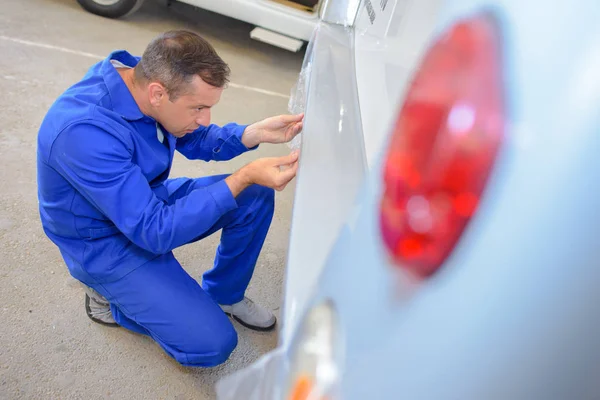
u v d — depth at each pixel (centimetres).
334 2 165
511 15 37
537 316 33
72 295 163
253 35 370
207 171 244
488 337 34
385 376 39
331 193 71
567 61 32
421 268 38
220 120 287
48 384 136
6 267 166
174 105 116
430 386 36
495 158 35
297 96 169
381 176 50
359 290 45
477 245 35
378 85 84
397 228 42
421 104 45
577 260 32
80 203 124
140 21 399
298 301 58
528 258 32
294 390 49
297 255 64
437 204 38
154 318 131
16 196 195
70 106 114
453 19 46
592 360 33
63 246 132
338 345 45
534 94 33
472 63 39
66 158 110
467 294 34
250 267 154
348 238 53
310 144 89
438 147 39
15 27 321
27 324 150
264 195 144
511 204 33
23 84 263
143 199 116
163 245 118
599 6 31
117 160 113
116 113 116
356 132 86
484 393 34
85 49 319
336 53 137
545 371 33
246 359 158
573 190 31
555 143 32
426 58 49
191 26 424
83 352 147
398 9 88
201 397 144
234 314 167
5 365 137
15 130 229
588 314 33
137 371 146
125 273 129
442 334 36
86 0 372
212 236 204
